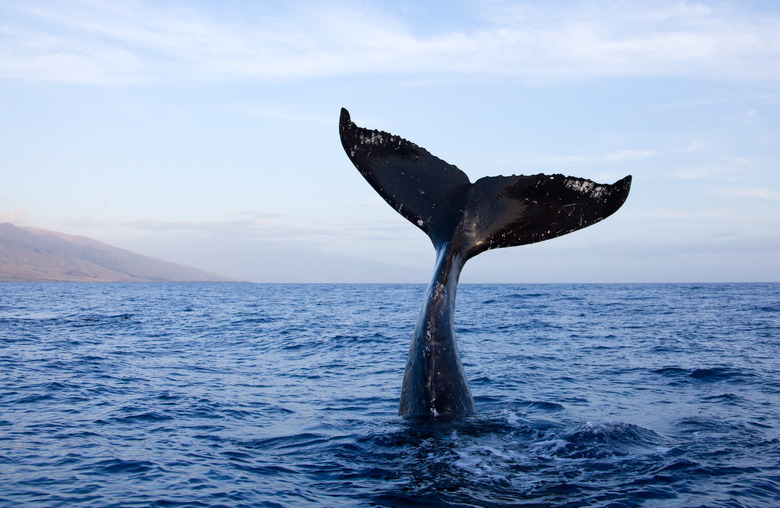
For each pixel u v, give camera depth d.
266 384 14.00
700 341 22.94
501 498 6.25
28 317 38.28
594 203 8.39
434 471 6.99
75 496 6.51
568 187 8.57
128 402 11.68
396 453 7.64
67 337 25.48
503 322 32.59
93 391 12.87
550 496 6.30
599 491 6.46
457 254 8.46
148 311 47.47
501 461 7.30
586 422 9.45
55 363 17.19
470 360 17.56
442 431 8.12
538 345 21.64
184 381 14.44
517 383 13.58
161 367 16.91
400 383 13.95
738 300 63.28
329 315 42.59
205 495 6.52
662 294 85.06
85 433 9.25
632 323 31.97
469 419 8.38
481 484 6.61
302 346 22.52
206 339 25.30
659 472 7.08
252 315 42.62
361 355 19.69
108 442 8.71
